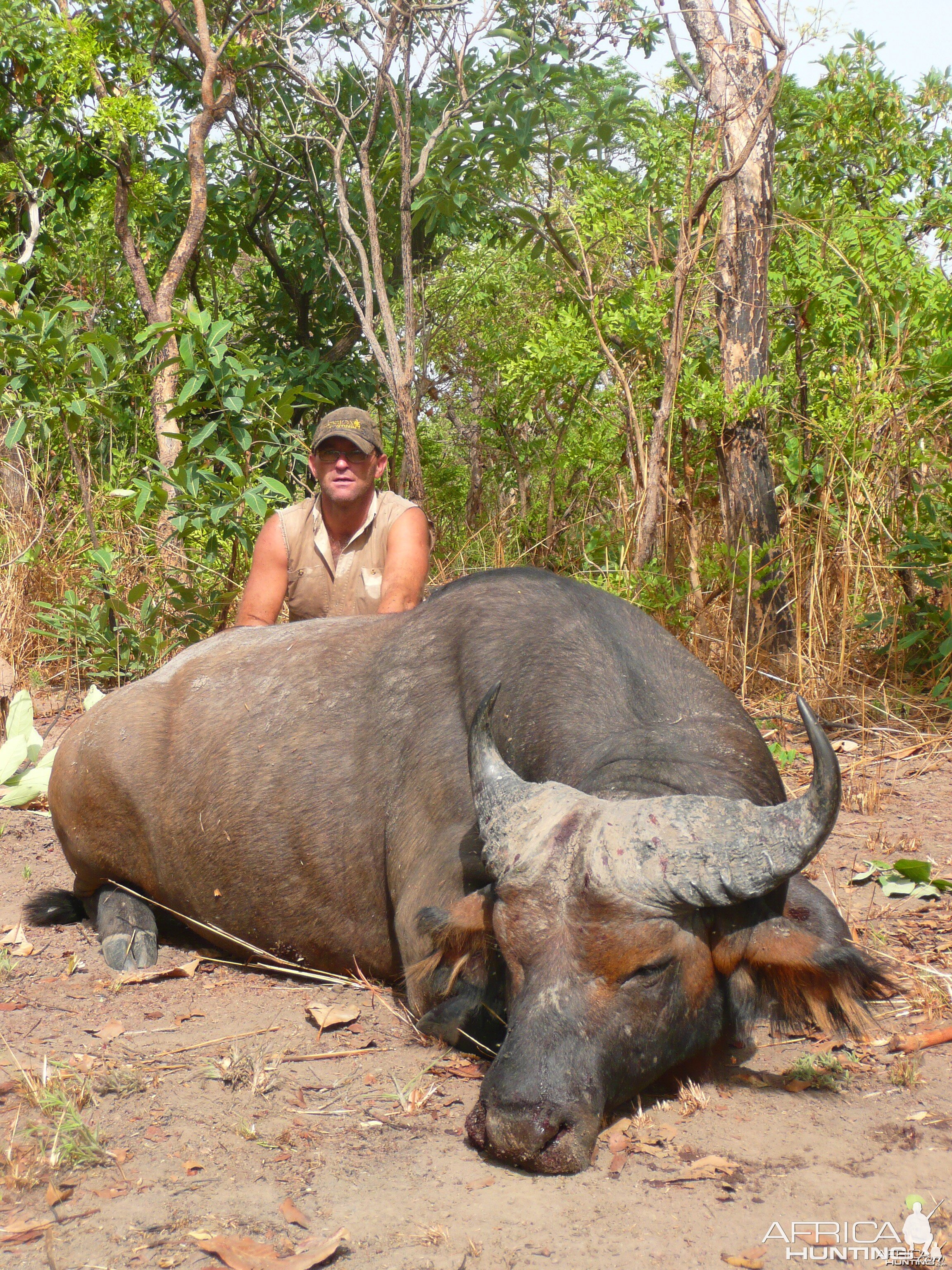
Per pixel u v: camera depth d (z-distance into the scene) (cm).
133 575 860
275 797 410
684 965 285
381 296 832
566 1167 268
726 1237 246
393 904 384
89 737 452
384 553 562
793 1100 307
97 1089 316
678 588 744
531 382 850
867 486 743
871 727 674
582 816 287
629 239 850
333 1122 299
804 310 808
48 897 474
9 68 1180
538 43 915
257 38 1032
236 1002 384
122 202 1067
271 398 739
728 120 733
